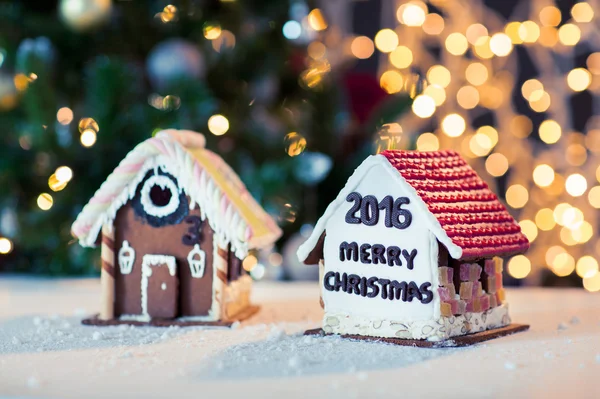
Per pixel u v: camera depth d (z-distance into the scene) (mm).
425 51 1999
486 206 1150
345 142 1692
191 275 1204
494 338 1127
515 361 1025
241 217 1188
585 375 975
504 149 1977
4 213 1595
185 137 1227
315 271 1604
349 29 2039
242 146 1587
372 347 1082
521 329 1165
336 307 1137
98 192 1206
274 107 1646
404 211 1099
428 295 1090
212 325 1188
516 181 1979
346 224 1128
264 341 1111
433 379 965
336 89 1685
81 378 973
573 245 1922
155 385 951
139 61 1623
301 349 1073
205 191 1190
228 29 1602
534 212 1962
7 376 981
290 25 1612
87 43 1607
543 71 1968
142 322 1198
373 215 1112
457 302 1105
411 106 1594
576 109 1958
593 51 1932
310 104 1666
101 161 1534
